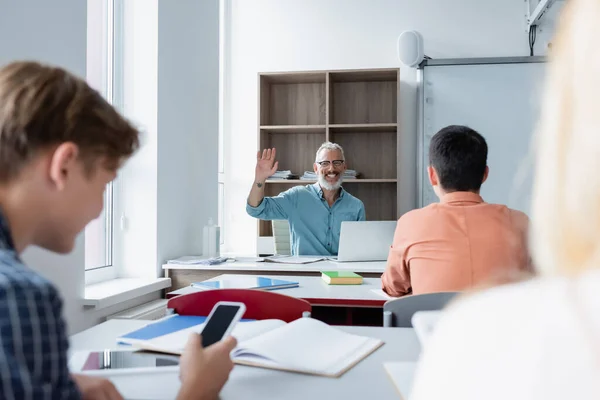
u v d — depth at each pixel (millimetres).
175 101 3139
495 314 279
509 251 1616
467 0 4578
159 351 1051
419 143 4465
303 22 4801
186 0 3309
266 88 4734
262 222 4715
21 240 622
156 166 2867
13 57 1748
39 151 606
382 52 4684
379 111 4684
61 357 497
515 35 4520
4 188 612
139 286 2549
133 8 2908
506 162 4391
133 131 740
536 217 275
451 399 271
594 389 225
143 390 851
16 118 594
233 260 2980
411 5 4641
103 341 1155
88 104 653
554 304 255
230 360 793
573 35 262
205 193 3689
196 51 3492
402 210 4594
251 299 1361
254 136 4891
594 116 242
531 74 4359
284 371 947
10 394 442
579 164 246
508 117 4387
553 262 262
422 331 906
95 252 2734
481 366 266
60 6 2002
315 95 4777
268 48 4855
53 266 1964
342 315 2391
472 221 1661
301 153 4789
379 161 4660
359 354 1023
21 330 463
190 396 735
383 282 1957
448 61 4438
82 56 2158
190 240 3398
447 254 1649
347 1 4734
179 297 1358
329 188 3498
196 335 827
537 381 240
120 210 2873
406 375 896
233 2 4898
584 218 244
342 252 2758
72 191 635
